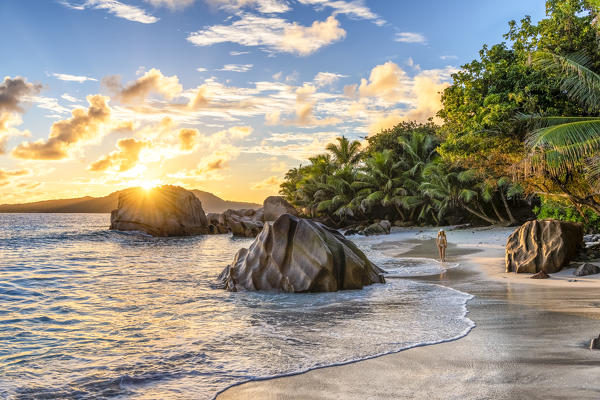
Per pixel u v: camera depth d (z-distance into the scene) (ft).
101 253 90.63
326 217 184.65
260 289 39.55
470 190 131.85
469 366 17.29
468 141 57.93
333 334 23.63
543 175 53.11
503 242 86.53
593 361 17.25
